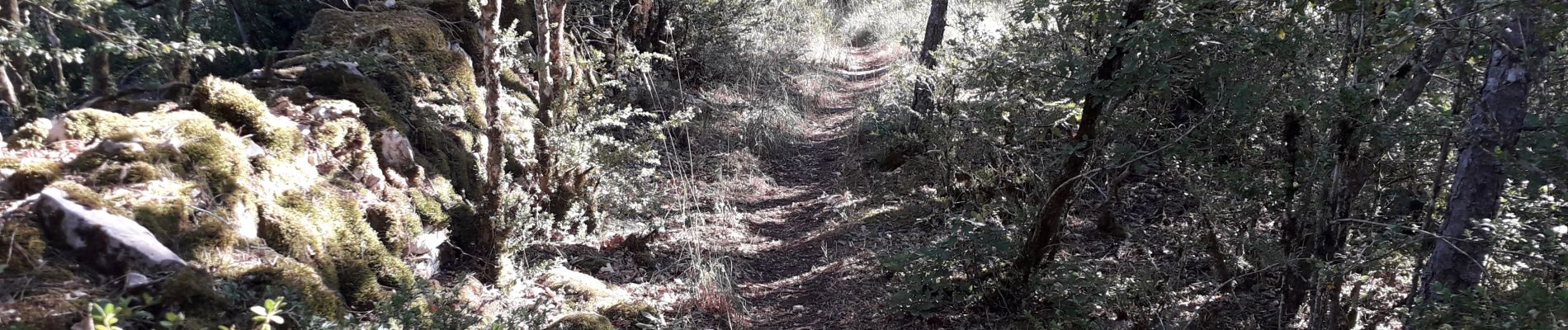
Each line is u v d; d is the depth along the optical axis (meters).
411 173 4.40
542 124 4.78
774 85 10.35
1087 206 6.04
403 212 4.08
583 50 7.73
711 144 8.38
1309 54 3.75
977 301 4.59
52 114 4.95
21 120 4.64
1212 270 4.80
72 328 2.47
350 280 3.51
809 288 5.31
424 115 4.90
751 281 5.40
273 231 3.33
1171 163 4.25
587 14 8.05
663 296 4.79
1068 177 4.12
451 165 4.86
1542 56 2.89
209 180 3.25
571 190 5.13
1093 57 3.93
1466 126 3.06
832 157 8.77
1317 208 3.72
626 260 5.28
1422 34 3.05
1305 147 3.92
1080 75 3.78
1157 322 4.27
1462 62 3.17
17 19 4.50
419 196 4.30
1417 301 2.91
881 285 5.20
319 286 3.20
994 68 4.50
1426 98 3.76
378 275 3.68
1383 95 3.49
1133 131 4.14
